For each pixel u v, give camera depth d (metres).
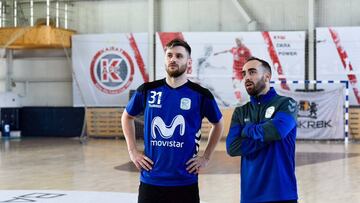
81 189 9.73
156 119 4.36
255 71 4.23
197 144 4.41
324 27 21.17
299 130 20.94
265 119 4.20
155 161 4.37
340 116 20.66
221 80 21.80
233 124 4.39
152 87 4.45
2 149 18.05
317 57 21.14
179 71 4.32
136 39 22.78
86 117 23.02
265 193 4.15
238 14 22.58
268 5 22.25
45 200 8.50
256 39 21.55
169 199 4.35
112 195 9.01
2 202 8.31
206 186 10.09
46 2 23.95
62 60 24.42
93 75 23.12
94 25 23.97
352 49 20.84
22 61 24.81
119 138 22.62
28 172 12.22
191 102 4.36
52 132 23.70
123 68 22.86
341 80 20.92
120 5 23.73
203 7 22.95
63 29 22.84
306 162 13.92
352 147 18.28
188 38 22.02
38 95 24.72
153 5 23.00
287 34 21.31
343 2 21.69
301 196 8.99
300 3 21.97
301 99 20.95
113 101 22.98
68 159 14.93
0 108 23.61
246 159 4.30
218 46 21.80
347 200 8.59
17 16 24.22
